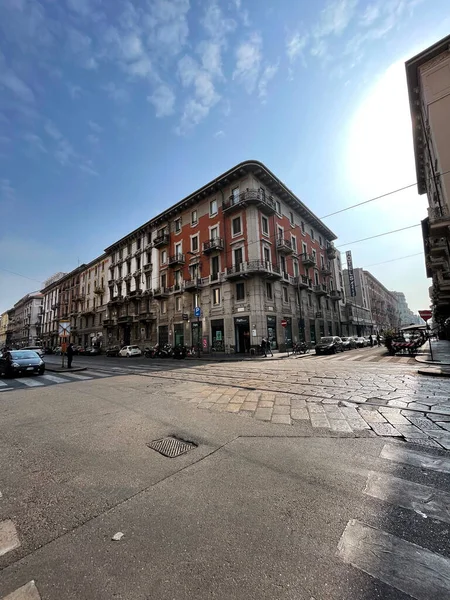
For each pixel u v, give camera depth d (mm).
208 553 1933
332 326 37562
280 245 26344
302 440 3932
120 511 2465
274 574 1739
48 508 2547
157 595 1615
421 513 2291
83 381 10586
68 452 3832
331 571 1749
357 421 4602
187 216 30047
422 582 1647
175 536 2117
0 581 1744
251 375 10234
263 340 21172
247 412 5387
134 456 3623
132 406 6207
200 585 1677
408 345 16516
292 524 2205
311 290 31781
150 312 32656
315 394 6582
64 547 2041
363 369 10680
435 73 13703
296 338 27594
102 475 3146
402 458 3283
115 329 39531
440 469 3010
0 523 2348
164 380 9938
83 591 1661
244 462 3330
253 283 23422
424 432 4023
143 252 35844
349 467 3123
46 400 7262
